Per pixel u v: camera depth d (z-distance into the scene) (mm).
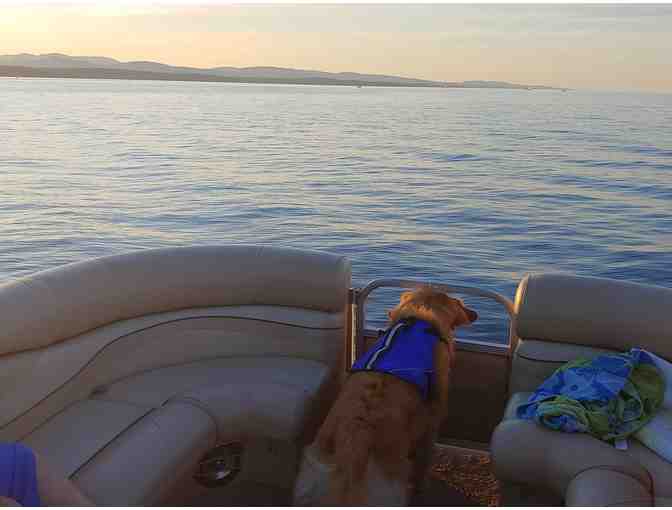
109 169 17969
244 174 17312
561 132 34531
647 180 16594
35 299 1890
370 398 1747
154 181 15867
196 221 11312
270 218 11602
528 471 1703
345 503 1562
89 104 64500
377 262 8938
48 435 1780
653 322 1963
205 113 53062
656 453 1687
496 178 16984
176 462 1735
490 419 2340
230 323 2352
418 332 2029
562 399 1782
